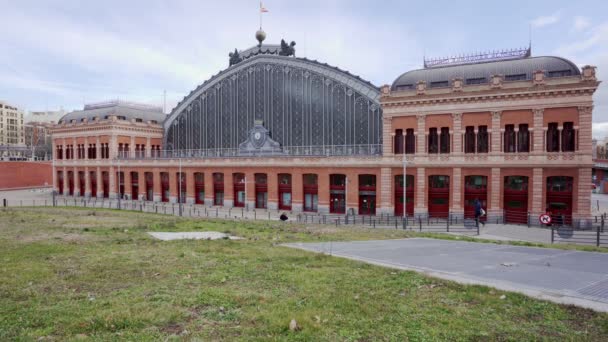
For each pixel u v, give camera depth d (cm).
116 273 1340
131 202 6888
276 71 6481
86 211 4409
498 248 2011
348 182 5316
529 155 4319
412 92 4841
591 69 4038
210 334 834
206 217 4425
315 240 2289
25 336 819
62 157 8825
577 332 846
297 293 1121
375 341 807
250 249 1850
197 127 7469
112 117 7700
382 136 5438
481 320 916
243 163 6200
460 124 4622
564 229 2983
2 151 15838
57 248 1791
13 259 1548
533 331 854
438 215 4809
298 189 5722
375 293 1119
